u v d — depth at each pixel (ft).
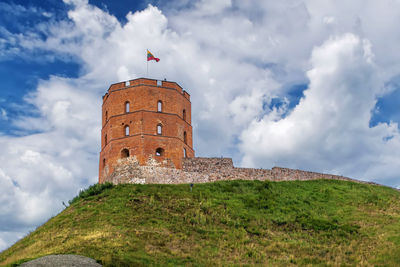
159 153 177.88
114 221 135.54
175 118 181.37
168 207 148.36
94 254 108.68
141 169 168.86
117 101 182.29
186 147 184.55
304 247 129.49
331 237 137.08
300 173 193.16
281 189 174.09
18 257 112.98
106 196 155.84
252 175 182.50
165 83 184.55
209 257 119.14
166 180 170.19
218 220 143.13
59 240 123.44
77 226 134.51
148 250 117.19
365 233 137.69
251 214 150.30
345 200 167.84
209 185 169.89
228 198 160.56
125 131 177.99
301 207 159.22
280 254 124.88
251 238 134.72
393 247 124.67
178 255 117.19
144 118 175.73
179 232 132.05
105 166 179.93
